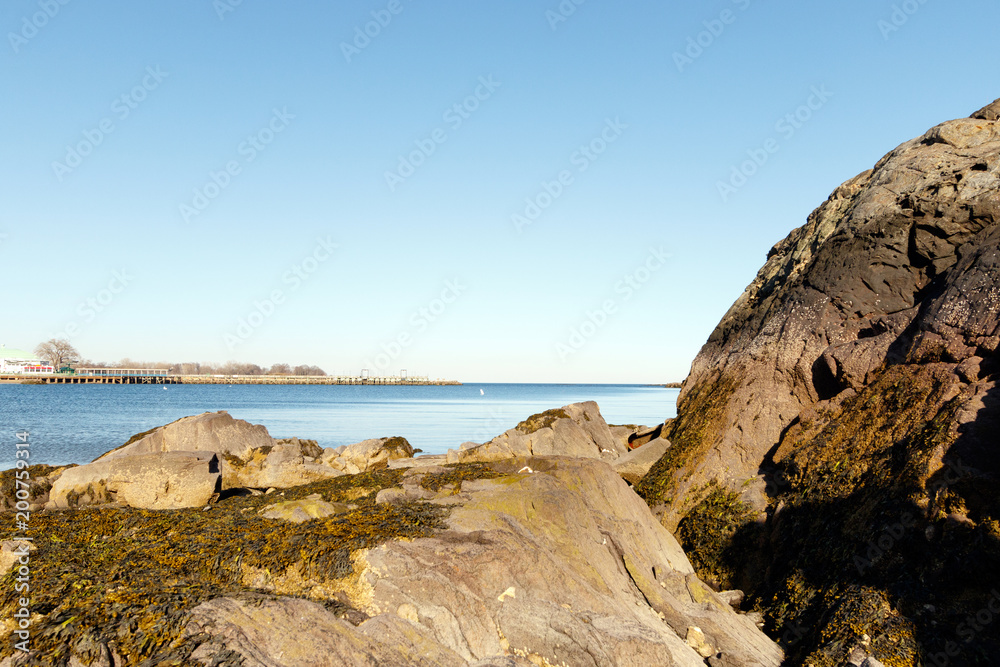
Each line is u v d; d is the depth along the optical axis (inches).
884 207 925.8
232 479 963.3
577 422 1229.7
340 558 481.4
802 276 1012.5
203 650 373.1
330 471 981.2
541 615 466.0
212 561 482.9
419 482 689.0
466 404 4776.1
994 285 701.3
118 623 383.6
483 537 513.7
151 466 678.5
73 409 3216.0
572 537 555.8
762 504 764.6
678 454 914.1
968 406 598.9
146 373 7101.4
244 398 4854.8
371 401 5044.3
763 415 876.0
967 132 944.9
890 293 875.4
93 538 529.7
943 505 534.3
